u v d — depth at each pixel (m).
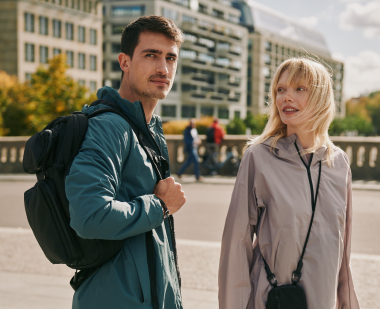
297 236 1.83
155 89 1.74
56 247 1.52
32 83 46.25
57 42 64.12
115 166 1.51
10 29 59.84
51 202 1.48
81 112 1.67
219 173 13.45
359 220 7.24
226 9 93.88
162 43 1.72
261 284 1.86
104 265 1.56
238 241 1.92
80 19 66.88
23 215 7.72
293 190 1.88
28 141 1.53
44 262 4.54
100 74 70.25
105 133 1.52
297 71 1.91
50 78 46.34
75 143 1.51
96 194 1.42
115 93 1.70
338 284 2.07
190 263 4.49
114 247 1.52
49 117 44.78
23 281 4.01
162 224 1.72
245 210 1.92
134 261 1.56
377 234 6.25
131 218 1.47
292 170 1.90
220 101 89.12
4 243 5.24
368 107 159.50
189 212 7.92
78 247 1.52
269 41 105.69
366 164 12.16
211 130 13.45
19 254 4.80
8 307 3.43
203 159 13.54
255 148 1.96
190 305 3.48
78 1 66.50
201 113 86.88
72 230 1.52
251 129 75.56
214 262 4.52
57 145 1.52
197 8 84.81
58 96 45.59
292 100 1.91
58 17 64.06
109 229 1.43
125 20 75.25
